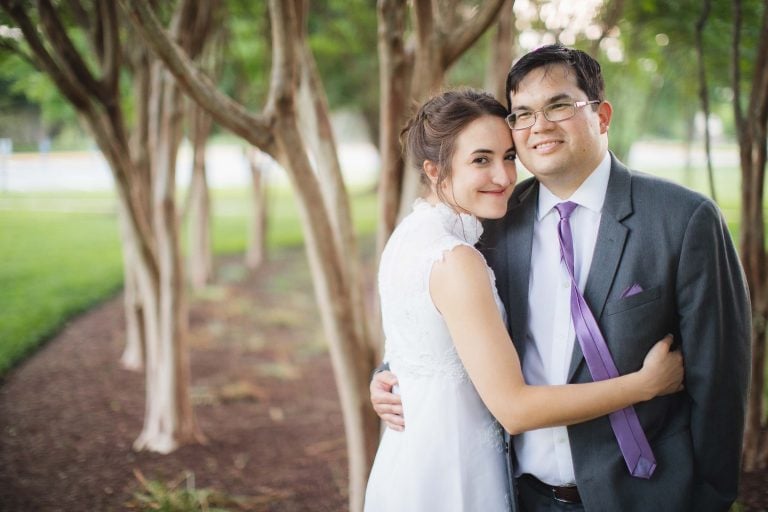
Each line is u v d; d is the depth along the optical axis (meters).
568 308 1.56
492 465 1.62
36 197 16.59
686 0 3.20
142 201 4.25
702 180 13.44
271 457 3.58
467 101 1.57
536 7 3.56
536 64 1.49
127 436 3.75
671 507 1.50
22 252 9.48
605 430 1.54
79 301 6.88
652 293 1.47
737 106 2.44
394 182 2.41
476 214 1.58
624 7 3.52
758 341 2.47
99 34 3.43
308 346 6.02
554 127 1.48
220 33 5.14
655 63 4.69
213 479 3.24
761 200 2.42
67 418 3.97
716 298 1.44
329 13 7.57
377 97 11.73
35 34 2.81
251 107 8.23
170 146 3.47
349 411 2.50
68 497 2.96
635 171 1.60
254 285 8.60
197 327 6.50
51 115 6.84
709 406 1.48
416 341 1.58
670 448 1.53
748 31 3.05
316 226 2.36
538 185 1.69
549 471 1.64
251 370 5.28
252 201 9.78
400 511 1.62
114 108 3.34
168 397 3.59
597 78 1.53
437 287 1.48
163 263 3.52
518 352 1.62
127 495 3.01
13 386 4.52
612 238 1.51
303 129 2.62
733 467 1.53
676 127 16.33
